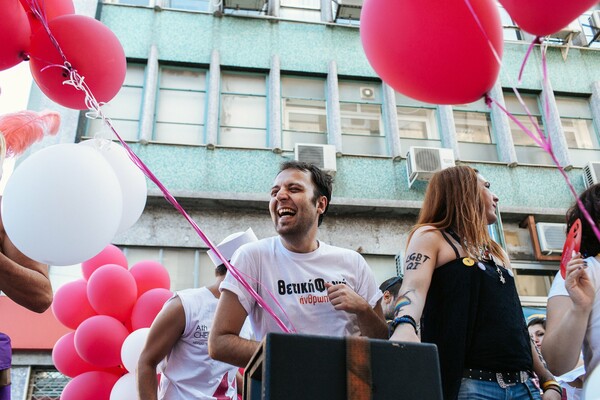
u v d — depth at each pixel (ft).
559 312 6.79
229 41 34.37
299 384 3.69
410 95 6.79
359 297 7.22
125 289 13.91
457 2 6.01
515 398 5.99
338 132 32.63
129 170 9.18
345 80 34.99
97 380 13.70
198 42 33.94
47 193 7.04
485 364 6.06
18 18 7.97
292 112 33.58
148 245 28.35
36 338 24.93
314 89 34.42
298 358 3.75
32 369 24.94
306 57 34.76
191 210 29.63
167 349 8.73
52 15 9.07
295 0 37.04
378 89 35.12
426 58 6.15
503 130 34.17
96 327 13.23
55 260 7.29
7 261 7.02
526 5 5.81
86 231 7.22
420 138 34.06
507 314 6.32
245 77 33.99
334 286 7.20
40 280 7.41
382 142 33.76
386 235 30.81
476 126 34.96
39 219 6.98
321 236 30.30
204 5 36.01
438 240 6.68
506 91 35.68
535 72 36.29
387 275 30.19
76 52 8.34
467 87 6.30
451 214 6.99
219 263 9.65
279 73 33.83
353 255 8.15
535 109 35.63
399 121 34.40
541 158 34.32
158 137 31.58
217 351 6.80
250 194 29.55
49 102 29.91
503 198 32.42
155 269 15.31
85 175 7.29
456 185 7.17
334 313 7.45
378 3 6.40
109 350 13.17
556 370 6.50
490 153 34.30
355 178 31.86
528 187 32.89
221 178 30.68
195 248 28.89
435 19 6.01
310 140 33.06
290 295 7.46
